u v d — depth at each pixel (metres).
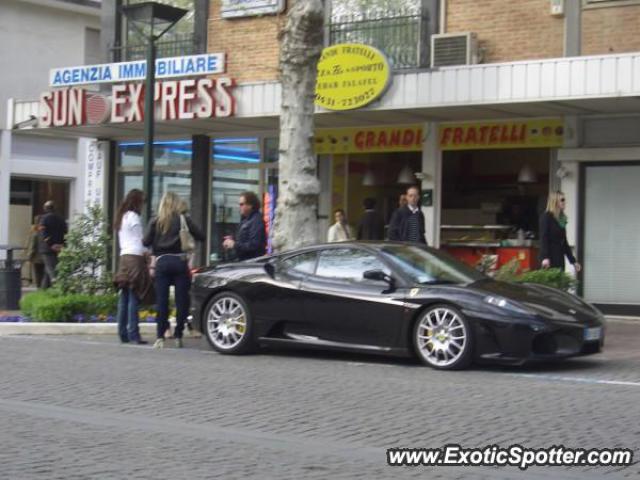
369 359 11.66
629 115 16.36
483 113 17.00
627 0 16.11
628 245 16.55
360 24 18.61
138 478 6.03
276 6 19.84
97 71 20.45
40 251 21.12
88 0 31.83
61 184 32.19
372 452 6.82
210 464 6.42
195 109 18.58
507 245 17.77
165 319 12.82
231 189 21.06
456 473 6.26
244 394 9.09
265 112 17.88
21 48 30.62
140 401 8.75
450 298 10.55
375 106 16.58
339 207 19.67
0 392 9.17
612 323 15.80
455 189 18.45
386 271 11.09
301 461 6.53
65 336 14.39
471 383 9.75
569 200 16.89
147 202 15.71
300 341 11.45
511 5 17.22
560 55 16.77
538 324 10.18
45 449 6.84
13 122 21.30
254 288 11.72
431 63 17.62
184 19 21.14
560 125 16.95
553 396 8.97
